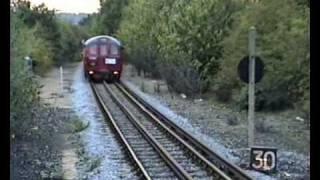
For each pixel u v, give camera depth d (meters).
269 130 21.41
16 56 16.61
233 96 28.69
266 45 25.11
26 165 14.75
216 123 23.53
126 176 14.45
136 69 58.84
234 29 30.30
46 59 50.44
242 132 21.25
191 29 34.50
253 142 16.88
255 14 26.88
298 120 23.47
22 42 18.11
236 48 28.50
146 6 53.94
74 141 19.39
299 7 24.67
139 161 15.26
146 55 51.72
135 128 22.17
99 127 22.75
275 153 14.70
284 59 24.33
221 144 18.75
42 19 58.00
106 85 43.41
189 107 29.12
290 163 15.71
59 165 15.54
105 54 46.88
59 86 39.91
